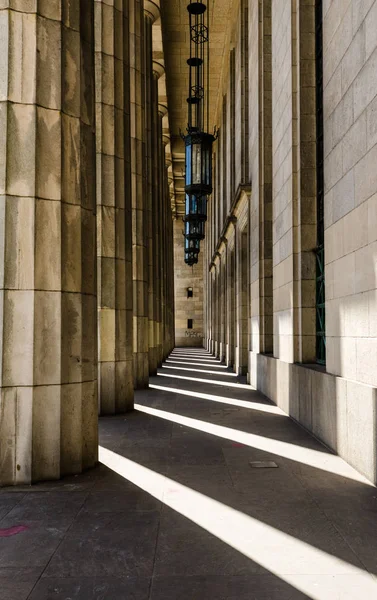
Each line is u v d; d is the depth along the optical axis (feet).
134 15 51.44
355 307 23.02
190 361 101.65
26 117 21.03
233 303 84.28
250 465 22.77
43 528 15.43
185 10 76.43
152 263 70.69
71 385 21.58
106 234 37.37
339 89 25.64
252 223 56.65
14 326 20.53
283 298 39.50
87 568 12.74
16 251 20.71
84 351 22.41
